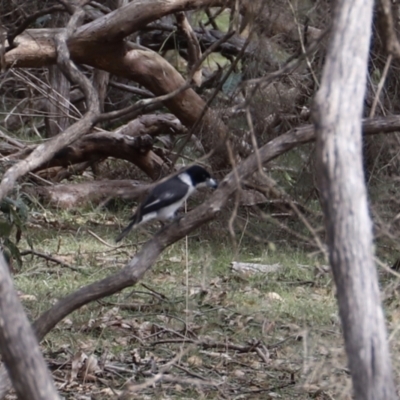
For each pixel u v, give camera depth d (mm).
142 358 9969
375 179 11422
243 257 14484
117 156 17703
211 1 13297
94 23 13430
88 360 9367
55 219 16812
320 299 12602
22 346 3523
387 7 5527
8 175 8172
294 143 6965
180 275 13602
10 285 3566
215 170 13391
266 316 11633
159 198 9164
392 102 12117
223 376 9562
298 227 14336
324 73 3631
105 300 12289
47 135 20266
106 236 16047
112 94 22766
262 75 11562
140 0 13336
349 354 3355
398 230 9820
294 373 9508
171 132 18312
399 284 8648
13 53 13102
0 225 11586
